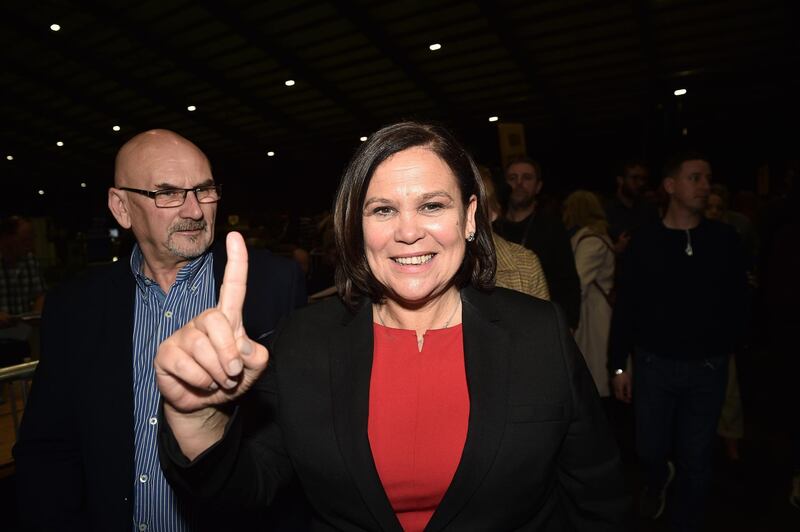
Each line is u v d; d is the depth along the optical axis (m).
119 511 1.21
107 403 1.24
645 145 11.89
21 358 2.54
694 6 8.91
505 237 2.65
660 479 2.38
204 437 0.78
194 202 1.31
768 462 3.03
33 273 4.04
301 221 10.91
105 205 23.69
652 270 2.21
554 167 15.49
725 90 10.96
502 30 9.90
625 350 2.34
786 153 11.64
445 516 0.92
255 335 1.35
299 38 11.45
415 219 0.92
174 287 1.35
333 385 0.97
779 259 2.61
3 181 25.97
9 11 10.91
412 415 0.97
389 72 12.53
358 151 0.98
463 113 14.09
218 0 10.15
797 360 2.56
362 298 1.06
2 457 1.82
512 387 0.95
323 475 0.94
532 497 0.94
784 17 9.02
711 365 2.12
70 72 14.10
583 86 12.09
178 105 15.40
